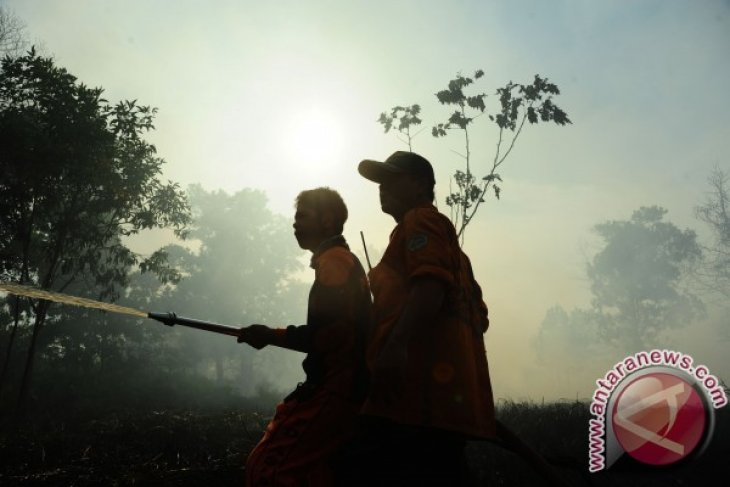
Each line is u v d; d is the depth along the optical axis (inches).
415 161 75.4
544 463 74.6
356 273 82.8
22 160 600.7
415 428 63.2
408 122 454.3
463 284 68.1
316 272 84.0
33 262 716.7
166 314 80.6
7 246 660.1
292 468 76.3
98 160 639.8
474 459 207.5
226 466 218.4
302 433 77.0
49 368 1061.1
